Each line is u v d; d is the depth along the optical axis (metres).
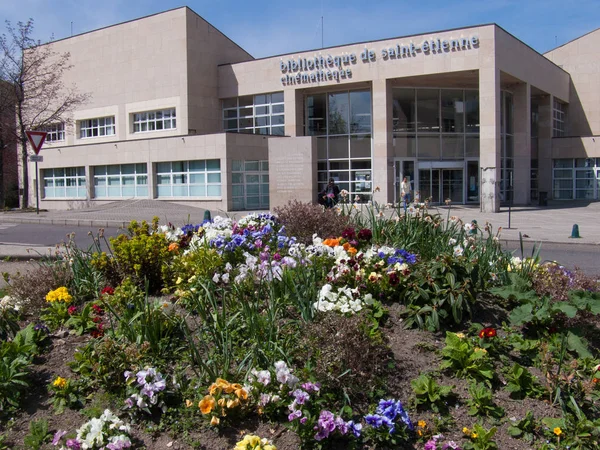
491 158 29.97
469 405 3.89
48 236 17.86
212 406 3.60
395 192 32.66
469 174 35.19
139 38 37.38
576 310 4.61
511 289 5.07
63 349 4.68
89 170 37.06
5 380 4.00
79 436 3.53
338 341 3.98
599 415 3.88
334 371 3.88
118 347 4.23
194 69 35.91
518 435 3.66
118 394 4.04
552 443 3.60
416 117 34.19
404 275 5.16
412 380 3.97
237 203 31.55
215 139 31.03
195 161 32.31
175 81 35.91
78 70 40.66
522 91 34.75
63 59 39.62
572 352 4.53
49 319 5.16
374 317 4.80
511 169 36.84
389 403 3.60
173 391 3.92
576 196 40.34
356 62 32.75
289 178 22.27
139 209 29.33
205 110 36.69
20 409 4.01
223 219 7.49
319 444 3.50
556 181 40.84
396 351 4.46
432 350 4.52
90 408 3.92
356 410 3.79
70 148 37.78
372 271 5.38
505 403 3.96
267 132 36.38
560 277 5.47
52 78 35.56
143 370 3.93
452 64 30.53
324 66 33.62
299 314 4.93
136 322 4.57
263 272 5.34
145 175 34.50
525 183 35.03
